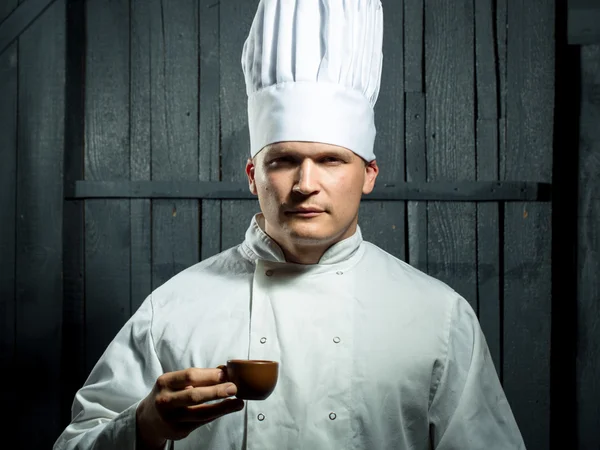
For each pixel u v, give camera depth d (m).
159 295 1.57
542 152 2.41
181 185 2.42
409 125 2.42
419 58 2.44
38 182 2.40
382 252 1.65
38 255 2.39
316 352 1.42
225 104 2.44
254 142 1.51
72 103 2.44
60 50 2.41
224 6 2.45
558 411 2.45
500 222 2.41
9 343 2.39
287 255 1.51
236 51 2.45
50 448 2.36
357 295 1.50
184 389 1.22
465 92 2.43
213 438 1.42
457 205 2.41
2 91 2.41
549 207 2.39
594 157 2.36
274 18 1.52
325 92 1.44
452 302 1.54
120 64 2.45
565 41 2.41
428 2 2.44
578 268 2.36
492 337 2.38
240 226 2.42
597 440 2.34
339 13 1.48
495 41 2.44
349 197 1.42
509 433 1.49
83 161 2.44
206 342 1.47
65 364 2.41
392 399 1.43
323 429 1.38
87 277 2.42
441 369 1.48
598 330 2.35
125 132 2.44
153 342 1.51
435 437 1.48
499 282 2.39
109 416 1.48
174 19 2.45
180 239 2.42
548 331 2.37
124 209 2.42
